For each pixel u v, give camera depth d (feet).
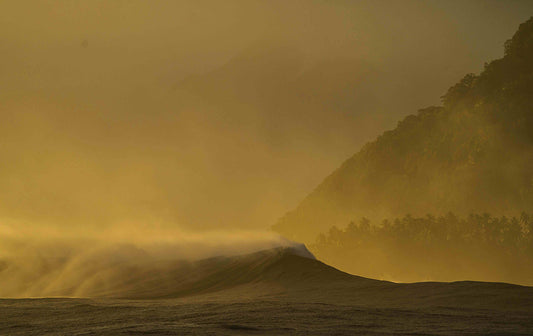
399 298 68.23
